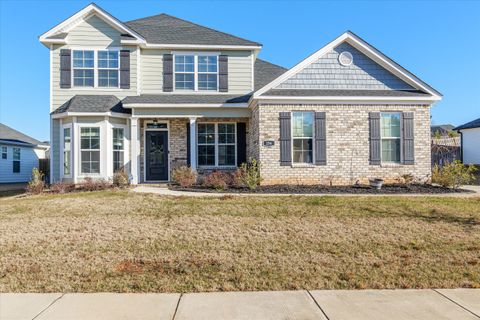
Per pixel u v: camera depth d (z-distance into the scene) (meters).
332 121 13.02
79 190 12.76
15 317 3.67
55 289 4.41
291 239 6.46
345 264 5.26
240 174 12.67
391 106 13.17
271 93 12.92
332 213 8.30
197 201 9.72
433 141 26.88
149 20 17.72
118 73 15.08
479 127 22.33
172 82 15.50
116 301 4.07
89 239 6.49
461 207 8.85
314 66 13.58
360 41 13.46
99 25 15.06
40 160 21.41
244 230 7.02
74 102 13.95
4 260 5.40
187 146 15.42
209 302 4.04
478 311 3.81
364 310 3.83
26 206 9.50
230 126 15.64
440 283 4.59
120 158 14.45
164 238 6.54
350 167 13.00
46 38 14.61
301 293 4.30
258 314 3.74
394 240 6.39
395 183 12.94
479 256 5.58
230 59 15.91
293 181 12.85
